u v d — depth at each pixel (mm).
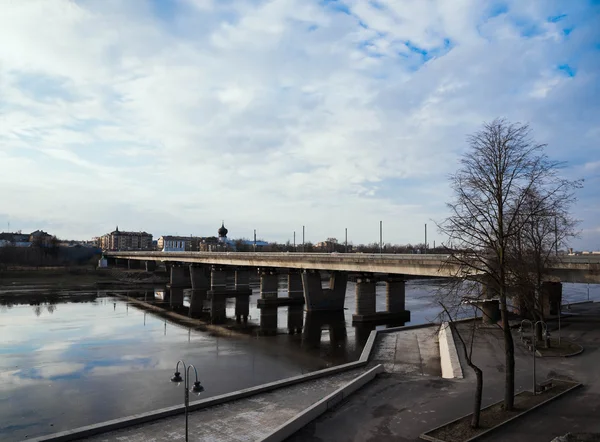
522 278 24047
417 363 34031
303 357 47219
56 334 60406
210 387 35500
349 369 32500
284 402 25141
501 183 22688
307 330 65312
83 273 166875
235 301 105500
